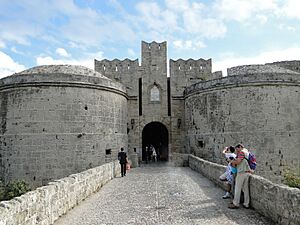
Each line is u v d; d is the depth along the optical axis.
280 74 20.98
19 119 19.75
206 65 30.14
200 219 7.73
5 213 5.45
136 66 29.61
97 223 7.82
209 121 23.27
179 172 19.25
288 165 20.48
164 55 29.86
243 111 21.20
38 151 19.34
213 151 22.67
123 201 10.49
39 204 7.06
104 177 14.69
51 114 19.69
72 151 19.83
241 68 25.72
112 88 22.70
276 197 6.98
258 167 20.42
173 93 29.34
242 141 21.00
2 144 20.31
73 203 9.73
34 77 19.73
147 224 7.54
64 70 22.44
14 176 19.41
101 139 21.38
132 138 28.41
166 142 33.25
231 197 10.25
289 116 20.94
